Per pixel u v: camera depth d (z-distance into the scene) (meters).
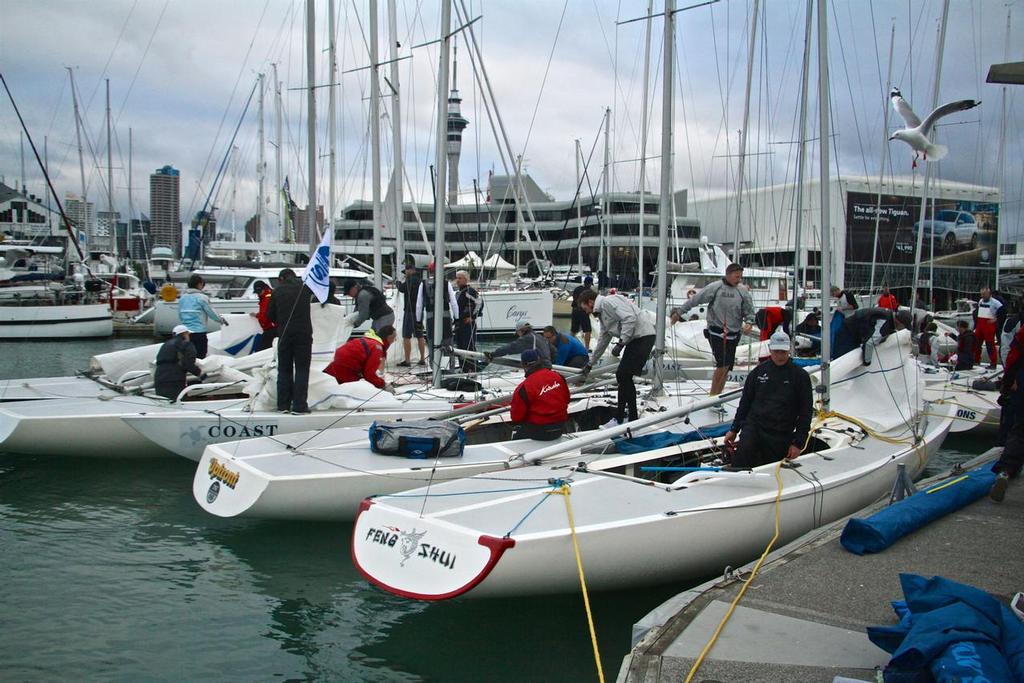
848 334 9.50
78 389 10.02
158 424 7.96
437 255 9.89
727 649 3.65
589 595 5.48
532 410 7.38
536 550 4.58
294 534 6.91
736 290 9.30
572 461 6.61
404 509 5.06
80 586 5.85
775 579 4.57
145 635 5.09
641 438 7.41
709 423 8.45
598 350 9.11
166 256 41.69
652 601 5.56
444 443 6.83
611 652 4.95
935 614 3.29
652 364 9.63
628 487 5.68
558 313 27.78
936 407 10.98
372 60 13.55
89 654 4.80
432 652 4.95
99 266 36.38
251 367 10.66
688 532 5.13
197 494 6.79
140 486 8.29
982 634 3.09
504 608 5.42
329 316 11.62
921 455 7.56
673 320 9.65
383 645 5.04
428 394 9.62
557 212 52.75
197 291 12.55
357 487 6.30
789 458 6.26
